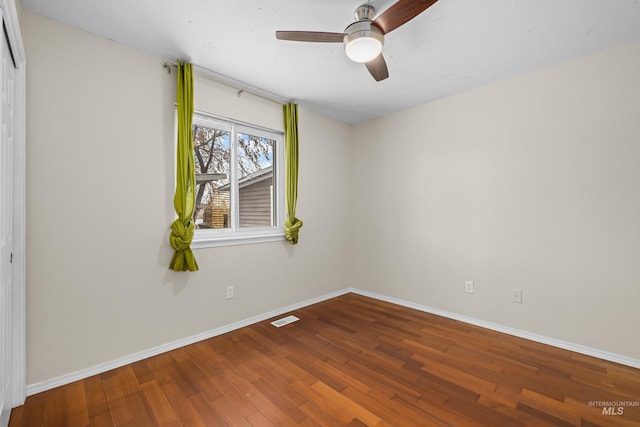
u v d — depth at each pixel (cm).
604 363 216
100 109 205
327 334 268
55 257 187
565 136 241
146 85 226
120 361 212
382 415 162
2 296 137
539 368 209
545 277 252
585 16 184
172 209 240
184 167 235
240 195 299
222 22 191
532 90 256
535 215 257
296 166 328
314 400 175
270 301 312
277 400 175
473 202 294
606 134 223
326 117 374
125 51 216
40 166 181
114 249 211
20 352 168
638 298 212
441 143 317
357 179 401
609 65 221
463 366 212
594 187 229
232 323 279
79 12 180
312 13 182
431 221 326
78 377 194
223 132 287
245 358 224
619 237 219
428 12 180
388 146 365
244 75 263
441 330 278
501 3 172
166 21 189
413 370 207
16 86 165
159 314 232
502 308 275
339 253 393
